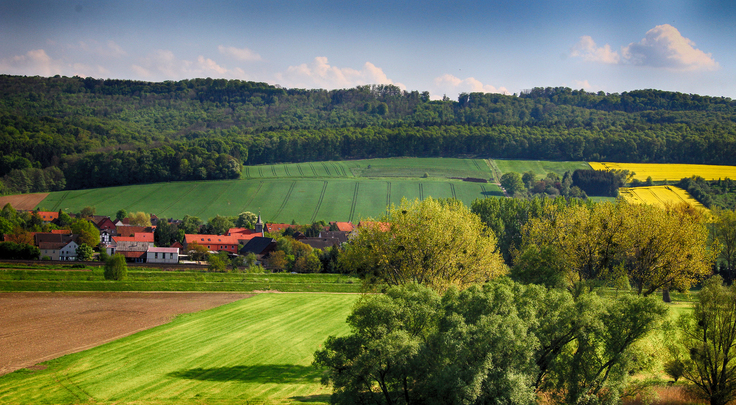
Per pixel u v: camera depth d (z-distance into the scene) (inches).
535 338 1341.0
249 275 4205.2
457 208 2507.4
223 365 1907.0
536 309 1477.6
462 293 1483.8
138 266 4355.3
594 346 1480.1
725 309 1572.3
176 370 1831.9
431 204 2191.2
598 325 1427.2
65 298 3211.1
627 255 2177.7
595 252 2102.6
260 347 2183.8
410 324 1397.6
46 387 1624.0
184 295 3489.2
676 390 1644.9
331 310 3043.8
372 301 1391.5
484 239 2242.9
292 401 1501.0
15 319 2647.6
